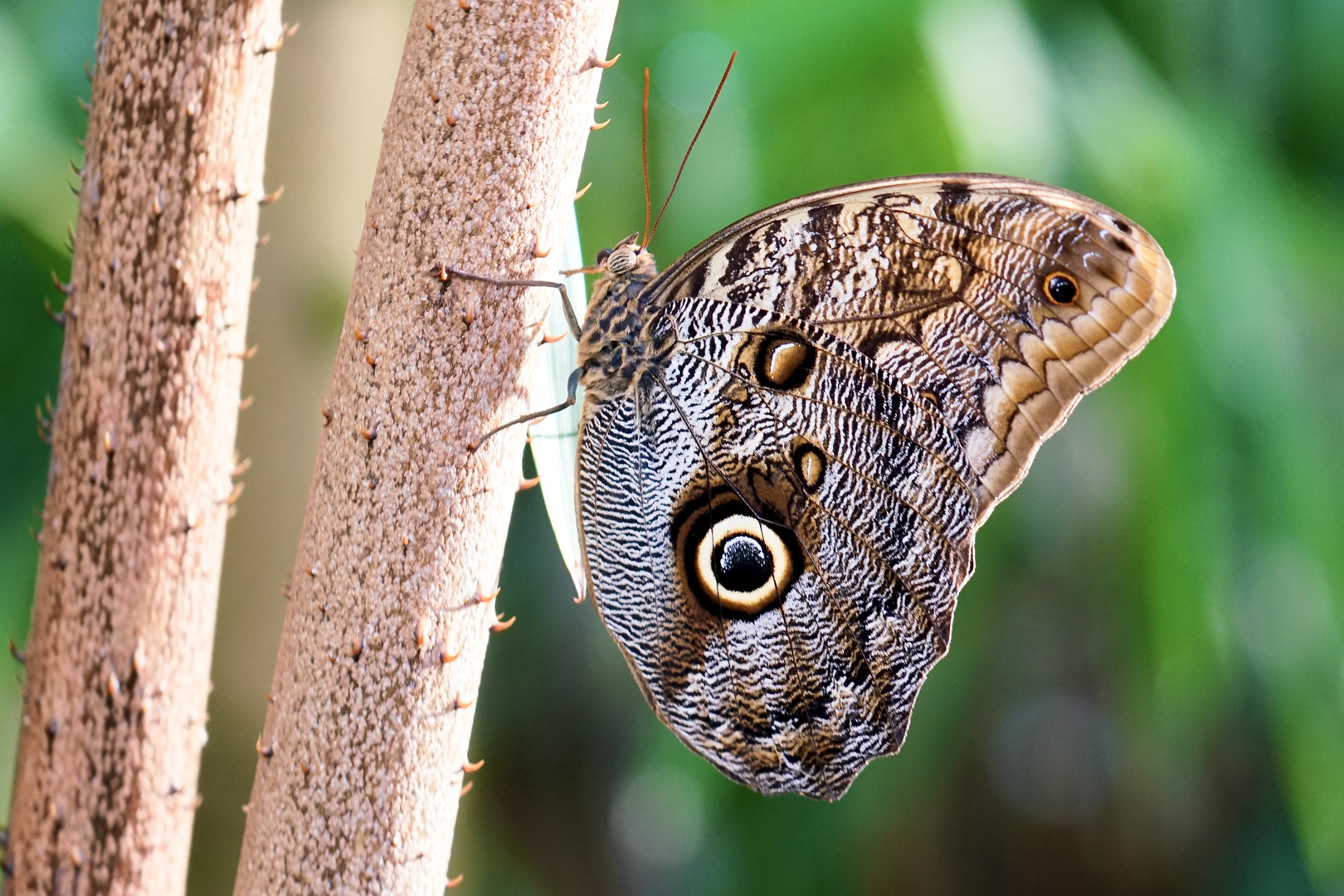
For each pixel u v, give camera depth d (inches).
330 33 50.4
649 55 54.9
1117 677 61.2
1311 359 54.8
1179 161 54.6
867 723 49.9
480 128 46.8
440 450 46.8
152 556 46.9
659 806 68.7
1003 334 49.4
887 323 49.6
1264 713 56.2
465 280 46.8
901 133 54.4
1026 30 54.7
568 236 47.9
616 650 64.1
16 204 53.8
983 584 56.5
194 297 46.9
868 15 53.9
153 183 46.9
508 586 66.1
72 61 55.3
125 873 47.0
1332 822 55.2
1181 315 54.6
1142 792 64.6
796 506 49.9
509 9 46.7
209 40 46.9
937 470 49.7
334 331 50.5
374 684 46.7
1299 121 56.3
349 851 46.7
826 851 58.0
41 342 55.2
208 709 50.6
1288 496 54.6
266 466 50.5
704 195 54.8
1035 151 54.1
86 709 46.9
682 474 49.8
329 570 46.8
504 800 72.5
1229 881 64.1
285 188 50.4
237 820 50.6
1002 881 72.0
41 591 47.0
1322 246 55.4
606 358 49.6
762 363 49.8
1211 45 56.0
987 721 65.3
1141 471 55.1
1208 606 54.9
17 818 47.0
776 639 49.8
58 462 47.0
